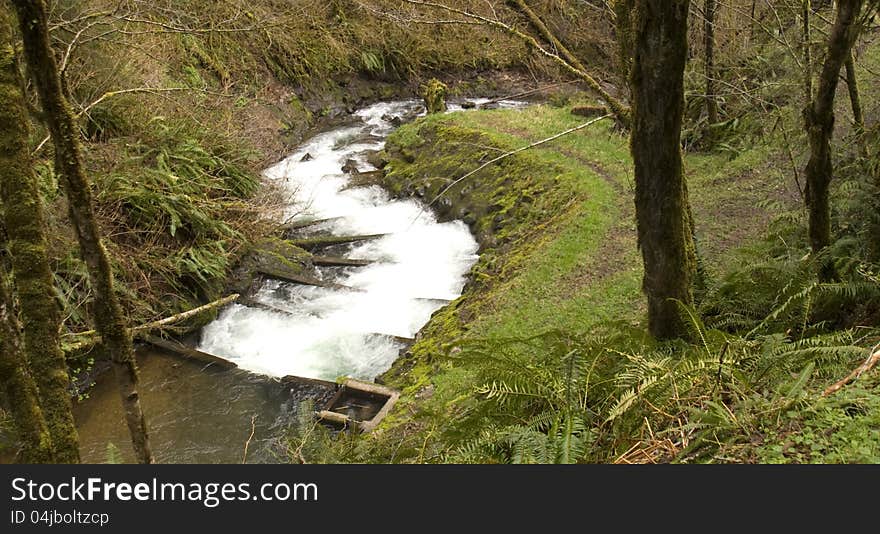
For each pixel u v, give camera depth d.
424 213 15.87
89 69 11.75
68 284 9.98
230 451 8.70
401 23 12.30
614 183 13.81
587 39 15.27
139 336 10.80
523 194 14.62
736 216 11.52
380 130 21.47
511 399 5.46
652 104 5.45
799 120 9.17
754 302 6.77
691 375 4.90
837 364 4.62
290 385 9.93
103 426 9.14
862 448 3.57
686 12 5.10
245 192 14.53
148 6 12.19
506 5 12.75
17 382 3.15
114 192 11.20
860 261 6.27
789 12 9.59
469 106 23.20
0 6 3.19
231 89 18.95
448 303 11.88
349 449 6.83
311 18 23.03
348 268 13.45
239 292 12.61
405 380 9.52
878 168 7.00
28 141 3.27
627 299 9.42
